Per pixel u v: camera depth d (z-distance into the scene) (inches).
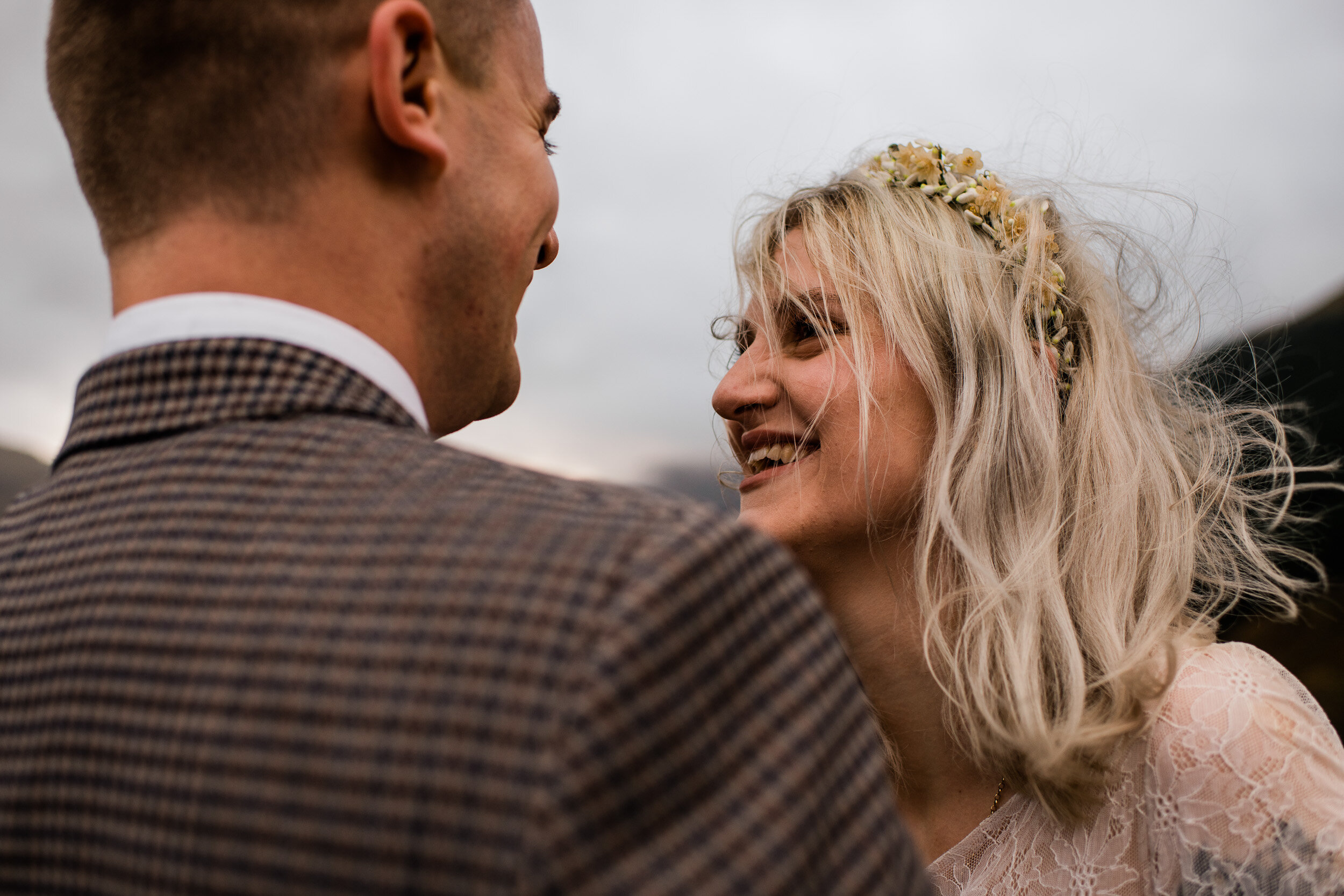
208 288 30.5
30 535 28.9
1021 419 66.2
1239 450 76.5
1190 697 54.6
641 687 20.8
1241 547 73.7
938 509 63.2
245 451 27.6
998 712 59.4
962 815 65.2
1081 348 73.9
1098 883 55.0
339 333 31.4
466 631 21.7
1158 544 66.6
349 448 27.5
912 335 66.0
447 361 38.1
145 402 29.7
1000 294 68.6
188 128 30.9
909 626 66.2
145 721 23.5
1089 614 62.7
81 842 23.8
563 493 25.9
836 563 67.4
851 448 65.0
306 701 22.0
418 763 20.5
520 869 18.7
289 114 31.4
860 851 23.9
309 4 31.6
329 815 20.7
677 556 22.8
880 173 74.4
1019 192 82.8
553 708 20.1
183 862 21.9
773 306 71.0
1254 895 49.4
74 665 25.1
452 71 37.0
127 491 27.9
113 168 31.7
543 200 41.4
